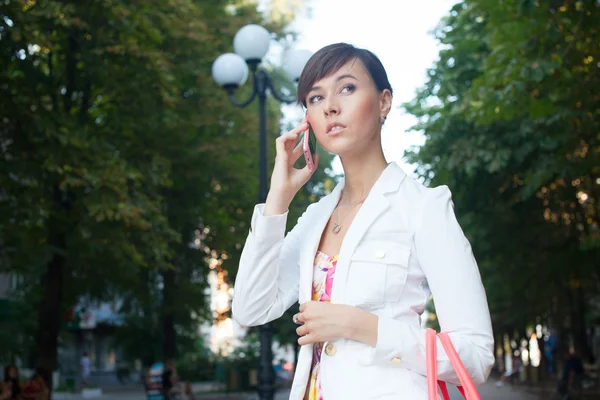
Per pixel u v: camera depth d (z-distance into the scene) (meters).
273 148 22.55
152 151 16.75
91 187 13.87
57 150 13.54
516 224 18.98
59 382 41.38
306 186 28.94
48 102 15.02
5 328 29.05
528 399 25.69
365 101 1.95
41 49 13.90
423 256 1.81
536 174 14.20
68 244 14.94
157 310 23.67
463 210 19.09
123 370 47.59
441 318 1.77
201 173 19.08
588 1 9.09
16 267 16.00
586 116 11.34
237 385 33.62
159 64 15.03
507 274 20.17
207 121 18.61
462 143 17.39
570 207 18.56
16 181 14.30
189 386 25.92
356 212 1.95
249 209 22.06
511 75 9.87
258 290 2.04
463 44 17.97
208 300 26.05
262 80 11.30
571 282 22.20
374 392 1.71
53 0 13.76
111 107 16.52
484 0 9.80
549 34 9.09
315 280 1.94
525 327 36.41
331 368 1.78
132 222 13.80
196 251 23.77
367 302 1.80
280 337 33.78
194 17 17.92
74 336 45.09
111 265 16.94
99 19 14.66
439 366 1.69
